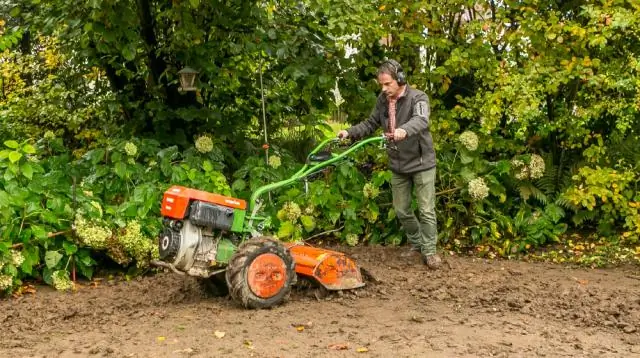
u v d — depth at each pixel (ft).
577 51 26.25
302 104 32.45
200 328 17.06
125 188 24.53
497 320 18.06
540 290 21.18
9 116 34.32
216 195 18.67
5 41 26.81
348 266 20.18
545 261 25.40
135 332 16.87
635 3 24.48
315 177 26.50
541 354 15.46
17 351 15.75
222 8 27.63
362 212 26.73
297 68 26.99
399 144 23.15
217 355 15.17
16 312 18.83
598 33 26.07
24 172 21.61
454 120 28.76
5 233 20.72
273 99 31.71
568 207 27.81
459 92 30.55
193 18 27.78
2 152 21.36
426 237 23.59
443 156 27.20
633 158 27.37
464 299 20.01
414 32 27.73
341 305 19.17
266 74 31.04
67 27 27.81
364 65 29.35
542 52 26.55
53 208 21.86
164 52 29.73
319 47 27.99
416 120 21.52
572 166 28.37
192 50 28.27
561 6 28.09
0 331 17.34
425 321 17.84
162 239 18.60
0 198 20.70
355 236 26.40
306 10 27.99
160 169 25.11
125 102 30.32
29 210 21.34
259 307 18.57
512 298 20.12
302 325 17.26
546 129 28.04
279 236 24.98
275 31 27.71
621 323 17.88
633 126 28.17
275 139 33.12
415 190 23.58
